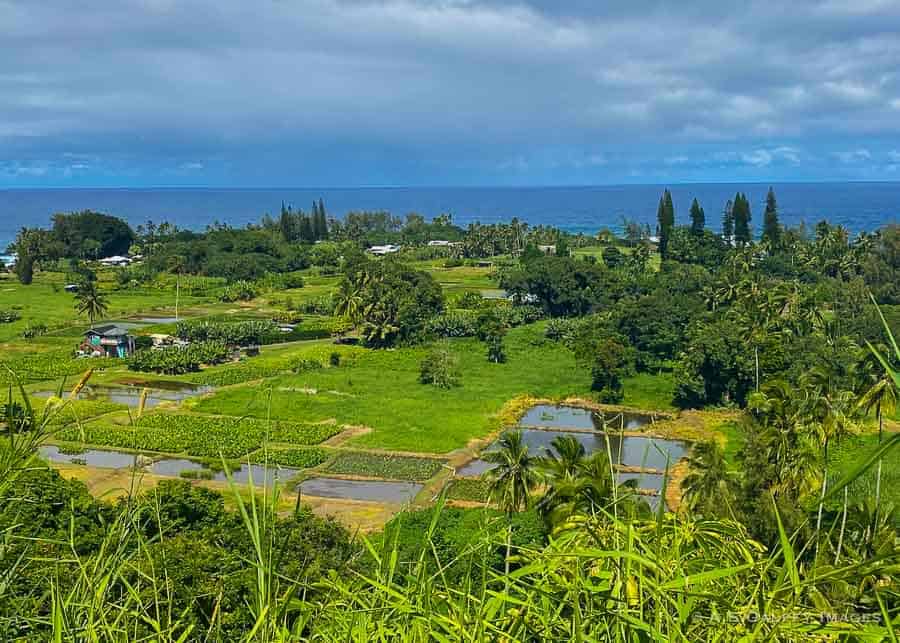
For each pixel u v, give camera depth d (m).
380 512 31.27
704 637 3.45
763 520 18.19
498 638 3.60
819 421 25.31
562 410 49.41
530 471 23.11
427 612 3.59
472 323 72.31
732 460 37.22
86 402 47.78
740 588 3.54
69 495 12.92
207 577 11.48
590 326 65.31
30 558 4.15
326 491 34.66
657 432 43.25
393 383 55.94
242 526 18.84
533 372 58.41
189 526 18.45
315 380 56.44
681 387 48.75
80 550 10.59
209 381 56.28
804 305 58.03
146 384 55.56
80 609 3.80
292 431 43.44
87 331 64.31
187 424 44.34
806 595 3.45
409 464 38.72
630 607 3.49
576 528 4.17
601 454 19.69
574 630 3.30
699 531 4.04
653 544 3.91
